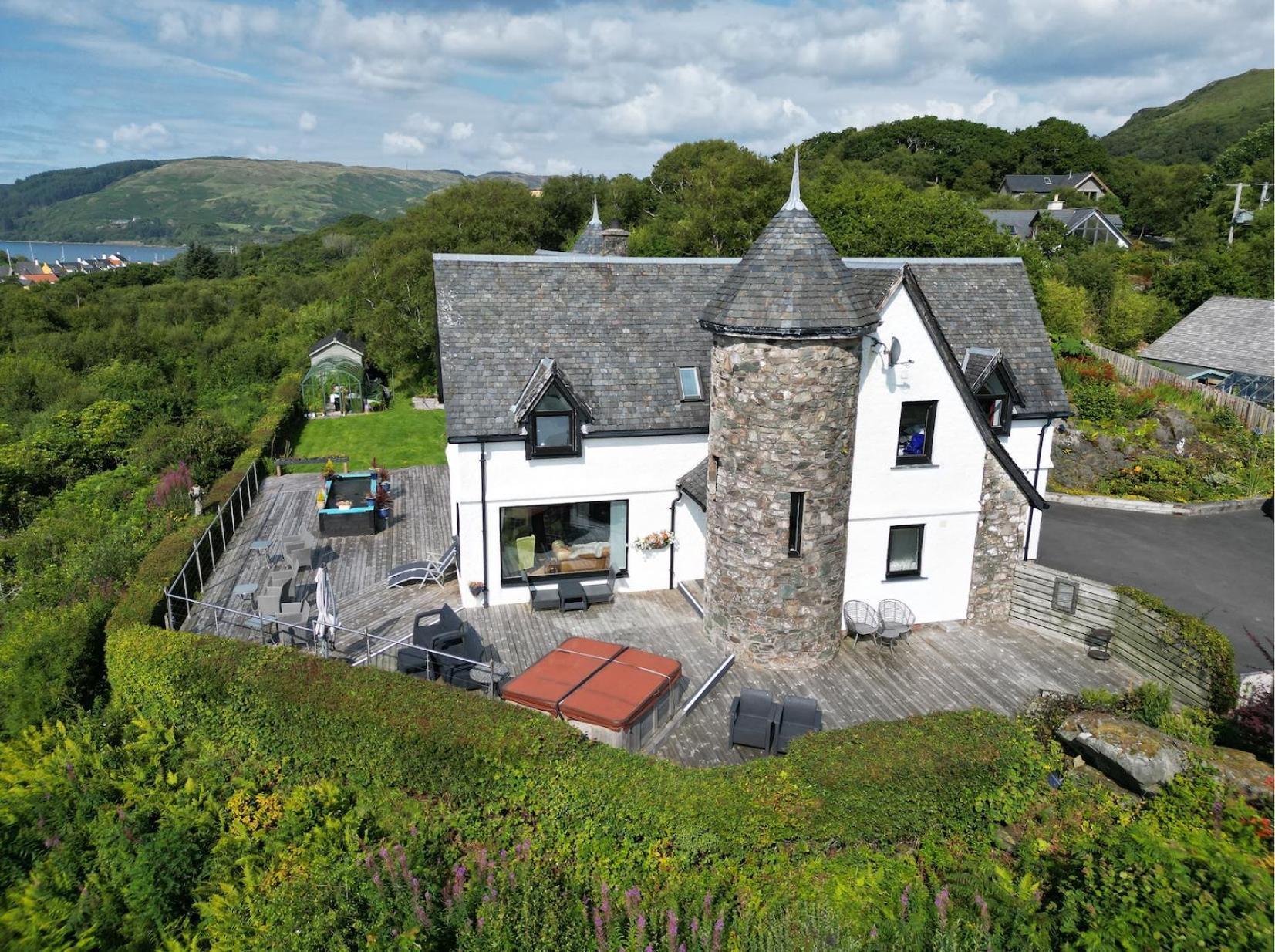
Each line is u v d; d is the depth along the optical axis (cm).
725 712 1527
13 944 1070
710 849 1073
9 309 6462
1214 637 1498
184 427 3500
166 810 1284
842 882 1030
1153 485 2925
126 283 9475
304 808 1262
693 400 2008
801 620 1688
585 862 1110
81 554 2331
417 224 5759
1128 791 1177
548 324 2022
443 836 1202
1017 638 1853
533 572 1992
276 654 1445
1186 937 797
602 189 8000
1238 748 1283
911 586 1903
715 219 5956
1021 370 2195
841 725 1501
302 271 10381
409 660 1548
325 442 3947
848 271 1609
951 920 955
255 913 1095
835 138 13538
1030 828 1139
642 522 2030
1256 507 2814
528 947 978
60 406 4359
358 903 1049
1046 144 11844
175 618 1828
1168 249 8094
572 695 1369
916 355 1741
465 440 1833
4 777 1340
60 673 1548
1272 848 911
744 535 1673
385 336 5175
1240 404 3556
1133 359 4300
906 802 1088
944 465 1827
